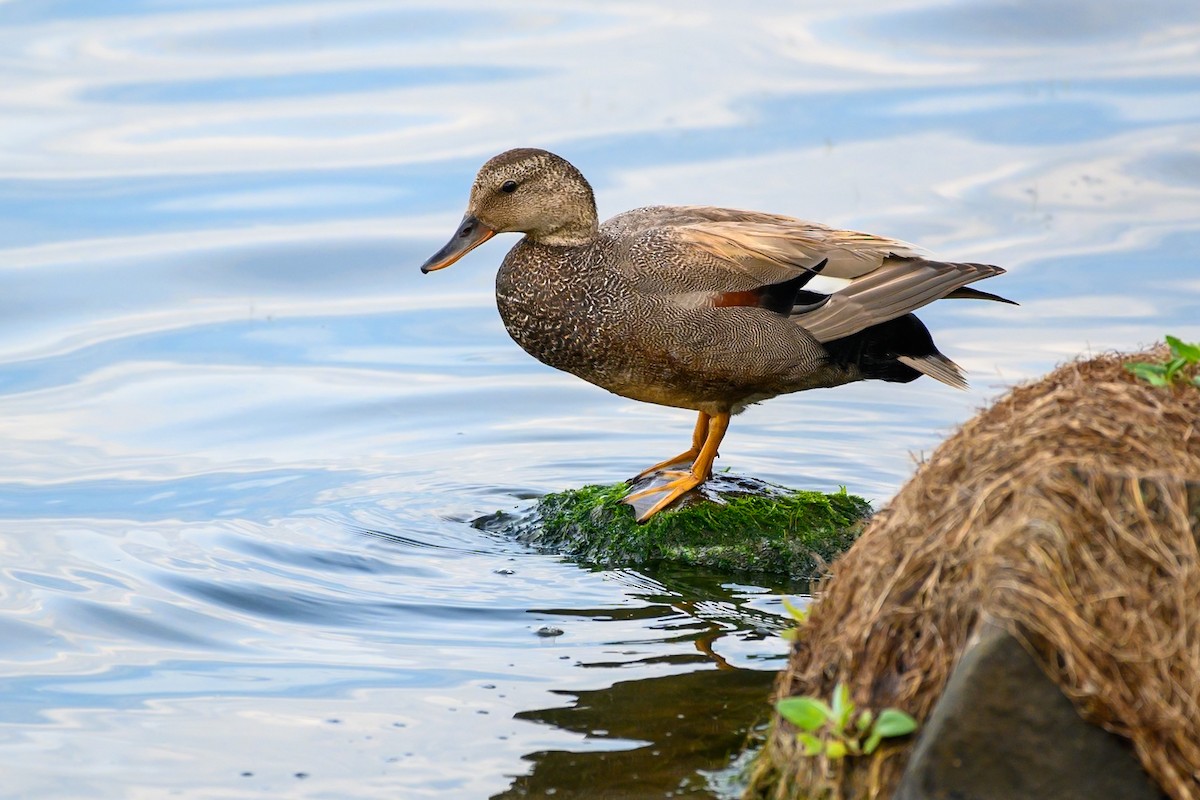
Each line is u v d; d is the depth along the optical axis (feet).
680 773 23.82
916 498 20.79
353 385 48.47
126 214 60.75
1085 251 55.11
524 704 26.94
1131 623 18.16
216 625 30.99
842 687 19.51
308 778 24.02
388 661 29.12
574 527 36.27
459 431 45.03
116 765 24.52
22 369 48.80
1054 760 18.10
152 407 46.19
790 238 36.88
